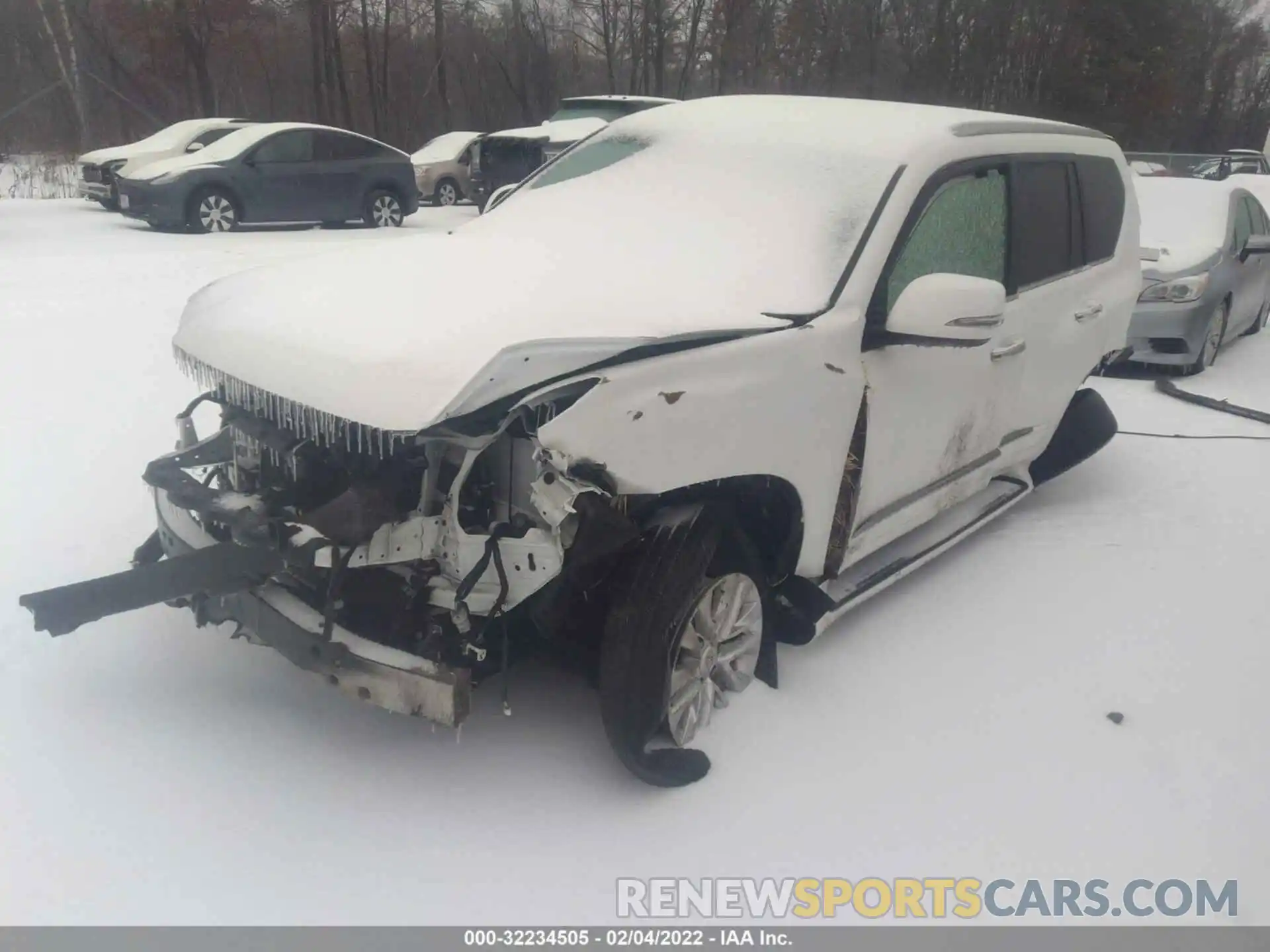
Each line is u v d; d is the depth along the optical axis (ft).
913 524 12.05
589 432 7.66
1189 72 147.95
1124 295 15.62
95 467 14.93
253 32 93.30
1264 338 31.04
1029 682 11.17
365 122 107.45
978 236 12.03
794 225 10.70
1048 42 121.80
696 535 8.70
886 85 113.39
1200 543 15.17
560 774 9.16
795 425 9.31
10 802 8.38
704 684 9.44
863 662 11.32
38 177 62.85
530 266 10.53
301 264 11.06
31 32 92.02
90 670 10.19
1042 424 14.61
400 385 7.68
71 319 23.52
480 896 7.84
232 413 9.64
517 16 106.83
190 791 8.66
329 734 9.48
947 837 8.80
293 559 8.00
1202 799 9.48
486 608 7.89
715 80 107.45
